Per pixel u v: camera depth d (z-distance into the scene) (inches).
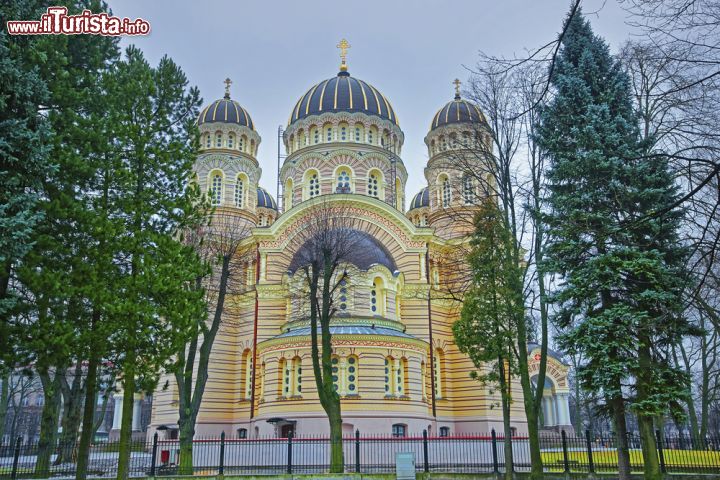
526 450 1405.0
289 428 1535.4
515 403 1937.7
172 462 1347.2
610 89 993.5
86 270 830.5
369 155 2194.9
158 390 1953.7
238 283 1702.8
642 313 855.1
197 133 1035.9
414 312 1861.5
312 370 1534.2
